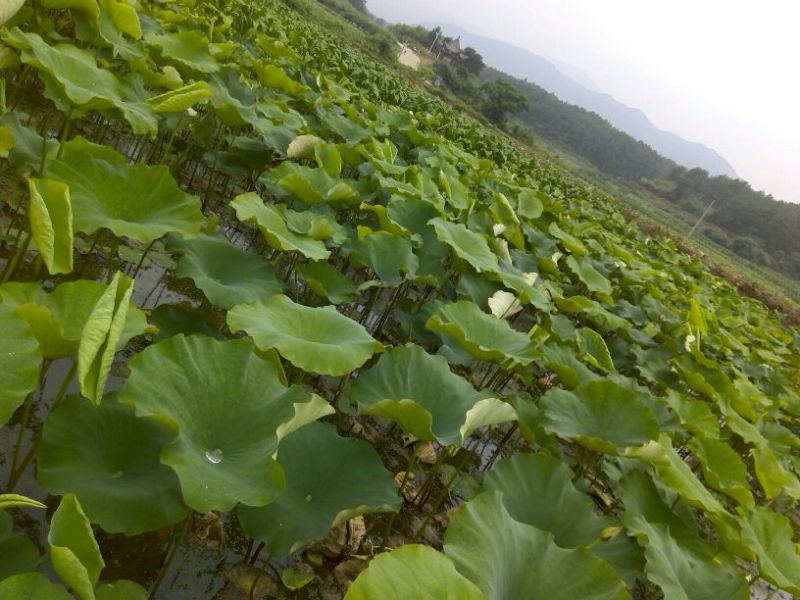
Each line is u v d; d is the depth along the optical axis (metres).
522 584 2.18
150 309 3.90
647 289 10.36
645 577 2.85
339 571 2.88
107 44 4.94
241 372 2.41
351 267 6.25
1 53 3.68
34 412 2.79
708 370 6.85
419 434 2.77
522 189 10.85
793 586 3.21
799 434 9.17
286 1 36.97
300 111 9.17
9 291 2.19
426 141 10.11
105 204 3.01
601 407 3.73
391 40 54.03
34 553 1.82
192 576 2.47
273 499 1.98
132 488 2.06
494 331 4.04
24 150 3.55
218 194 6.36
